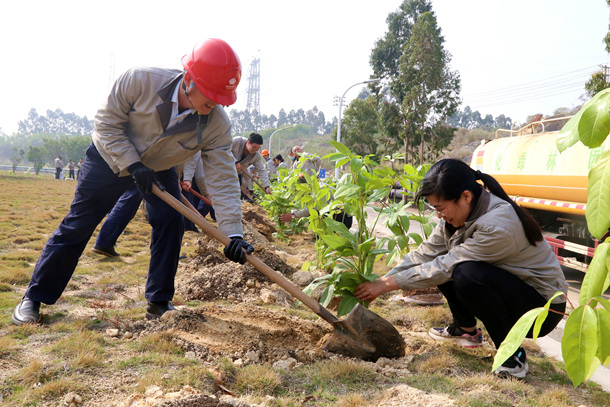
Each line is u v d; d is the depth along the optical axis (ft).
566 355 2.76
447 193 8.75
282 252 22.21
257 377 7.93
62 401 6.91
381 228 35.88
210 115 9.86
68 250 10.55
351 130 139.95
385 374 8.80
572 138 2.82
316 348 10.00
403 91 104.99
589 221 2.81
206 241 18.30
